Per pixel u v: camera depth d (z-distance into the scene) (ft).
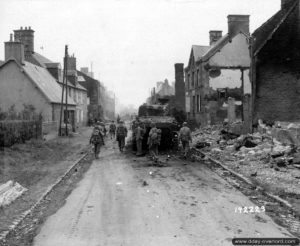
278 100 68.33
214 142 67.97
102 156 59.52
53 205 28.96
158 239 21.08
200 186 34.47
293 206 26.58
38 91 108.78
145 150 64.18
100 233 22.27
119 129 63.87
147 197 30.58
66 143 80.28
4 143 56.65
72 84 162.61
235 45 107.55
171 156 56.03
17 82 109.19
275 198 28.91
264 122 68.03
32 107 104.47
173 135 63.21
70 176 41.52
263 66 68.59
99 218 25.18
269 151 47.60
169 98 144.36
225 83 106.83
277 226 23.16
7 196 29.68
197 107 117.70
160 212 26.25
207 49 123.03
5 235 21.81
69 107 132.36
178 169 44.19
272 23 69.41
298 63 68.13
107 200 29.99
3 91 109.50
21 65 110.42
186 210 26.66
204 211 26.37
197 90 116.57
